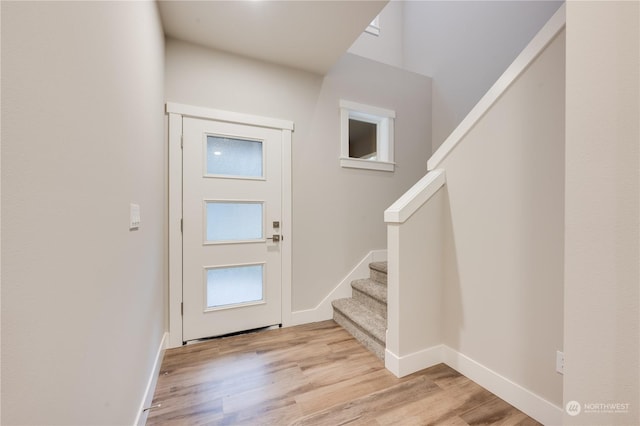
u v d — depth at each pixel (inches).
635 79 25.1
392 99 121.9
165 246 82.0
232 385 63.2
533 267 52.3
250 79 93.7
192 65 85.9
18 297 18.7
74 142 26.2
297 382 64.2
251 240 93.7
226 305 90.4
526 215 53.5
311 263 103.3
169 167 82.7
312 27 79.3
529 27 96.6
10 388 17.9
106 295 34.0
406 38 152.2
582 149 28.8
